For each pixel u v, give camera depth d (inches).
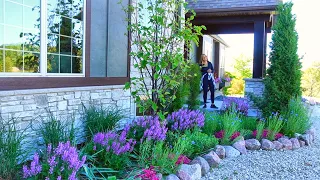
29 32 147.9
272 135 199.8
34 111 145.3
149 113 187.9
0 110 128.5
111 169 117.0
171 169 127.3
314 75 593.0
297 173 147.9
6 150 109.3
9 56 139.1
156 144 142.6
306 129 229.5
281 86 239.0
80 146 162.6
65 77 164.7
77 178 97.7
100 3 192.1
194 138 168.2
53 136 135.6
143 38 169.0
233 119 206.1
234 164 158.1
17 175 105.3
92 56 187.6
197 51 454.0
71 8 170.2
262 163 161.8
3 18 136.0
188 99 259.9
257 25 325.7
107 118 173.6
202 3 337.7
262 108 249.4
